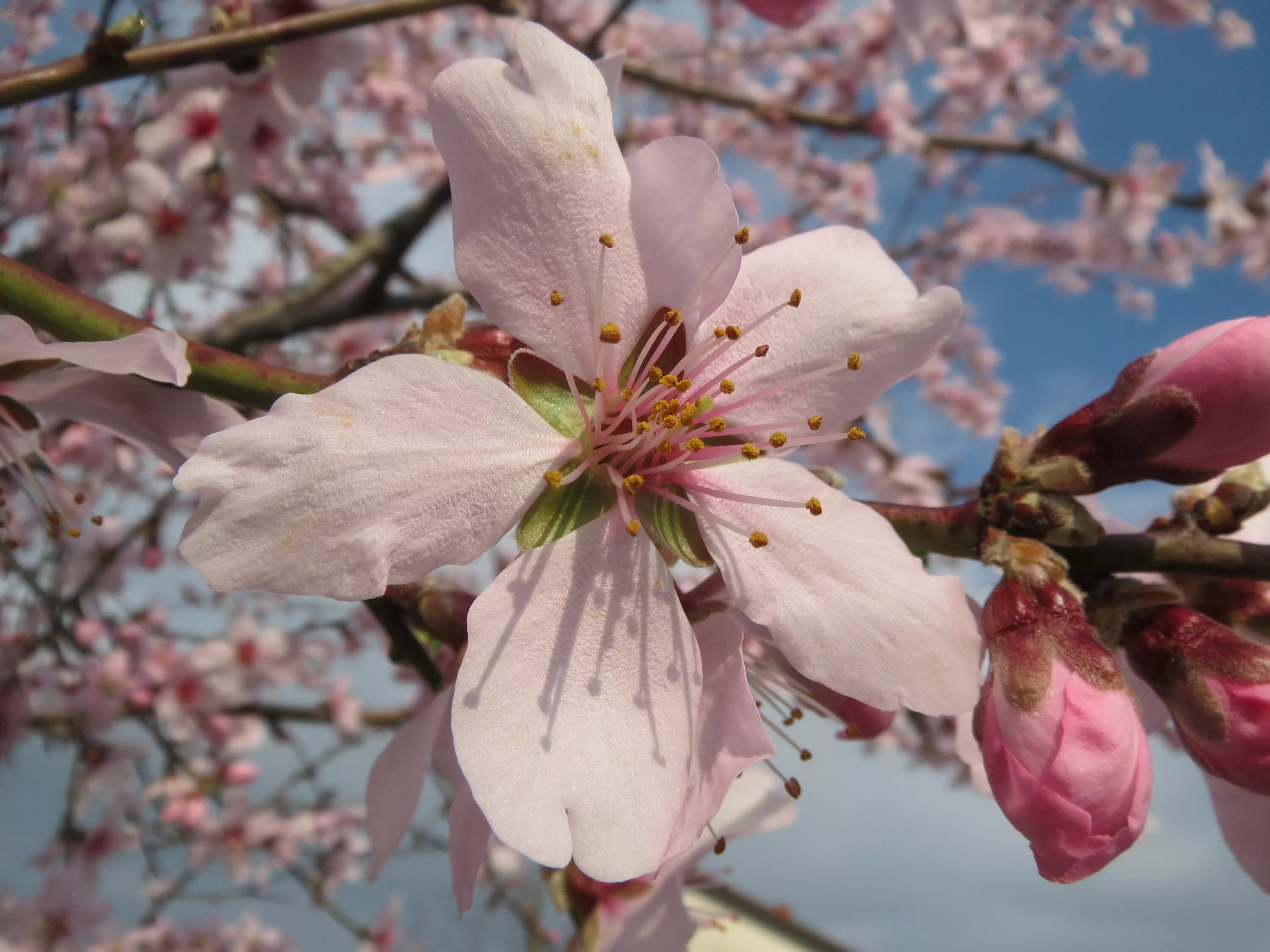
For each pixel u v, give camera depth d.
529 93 0.05
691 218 0.05
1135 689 0.07
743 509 0.06
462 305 0.06
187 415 0.06
